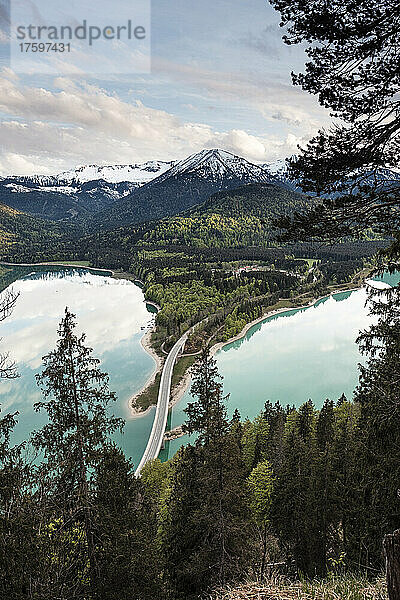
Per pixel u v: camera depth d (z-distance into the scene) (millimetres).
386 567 5816
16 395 77938
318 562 24891
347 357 98875
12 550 11586
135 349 108625
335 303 155625
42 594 11945
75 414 15430
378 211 10023
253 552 20578
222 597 10484
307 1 9398
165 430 67000
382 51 9570
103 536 15227
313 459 28062
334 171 10047
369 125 9852
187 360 99438
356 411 45219
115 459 19516
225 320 126000
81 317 141500
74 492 14867
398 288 15945
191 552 22625
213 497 20203
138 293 189000
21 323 131625
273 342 112312
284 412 55062
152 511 27516
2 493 12039
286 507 27375
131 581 15828
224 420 22234
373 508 16250
